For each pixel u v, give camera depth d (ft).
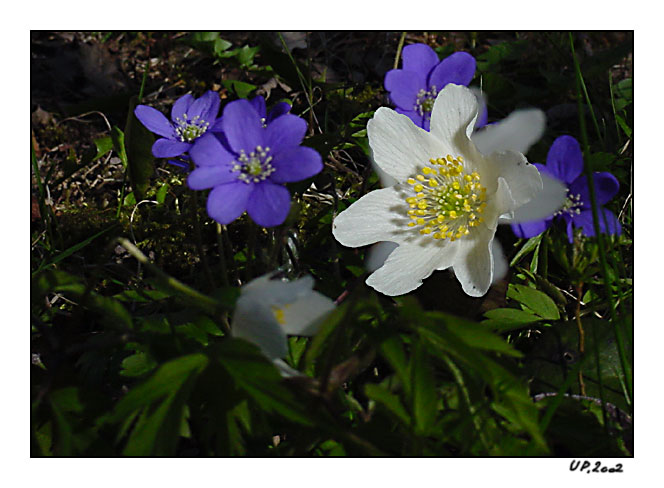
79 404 0.58
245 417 0.58
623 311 0.66
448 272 0.73
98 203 0.87
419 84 0.79
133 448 0.55
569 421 0.61
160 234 0.81
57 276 0.60
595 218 0.61
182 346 0.60
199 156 0.62
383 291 0.69
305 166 0.61
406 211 0.71
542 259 0.75
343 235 0.70
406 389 0.55
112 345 0.60
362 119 0.83
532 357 0.67
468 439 0.58
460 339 0.55
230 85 0.92
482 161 0.69
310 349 0.57
